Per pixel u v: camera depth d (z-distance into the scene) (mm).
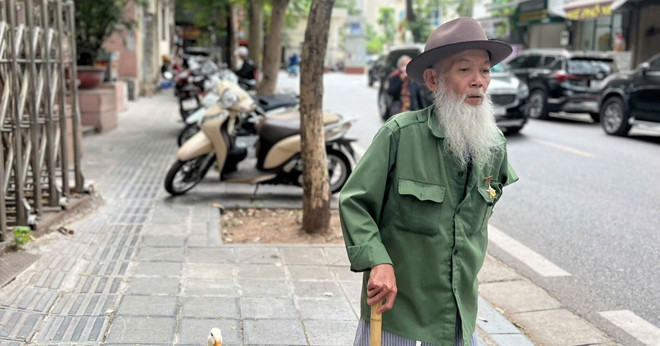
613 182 8555
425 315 2178
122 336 3514
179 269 4660
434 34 2211
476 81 2143
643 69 12367
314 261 4980
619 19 23078
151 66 24672
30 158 5398
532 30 28609
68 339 3438
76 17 11961
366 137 12641
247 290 4312
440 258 2156
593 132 13742
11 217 5281
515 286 4875
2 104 4785
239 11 25016
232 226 5977
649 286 4895
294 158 6910
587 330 4125
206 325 3723
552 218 6781
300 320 3875
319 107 5574
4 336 3404
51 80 5793
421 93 9438
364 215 2150
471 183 2160
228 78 10844
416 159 2158
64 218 5723
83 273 4461
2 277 4121
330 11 5352
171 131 12586
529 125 14828
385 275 2061
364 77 42938
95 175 8055
